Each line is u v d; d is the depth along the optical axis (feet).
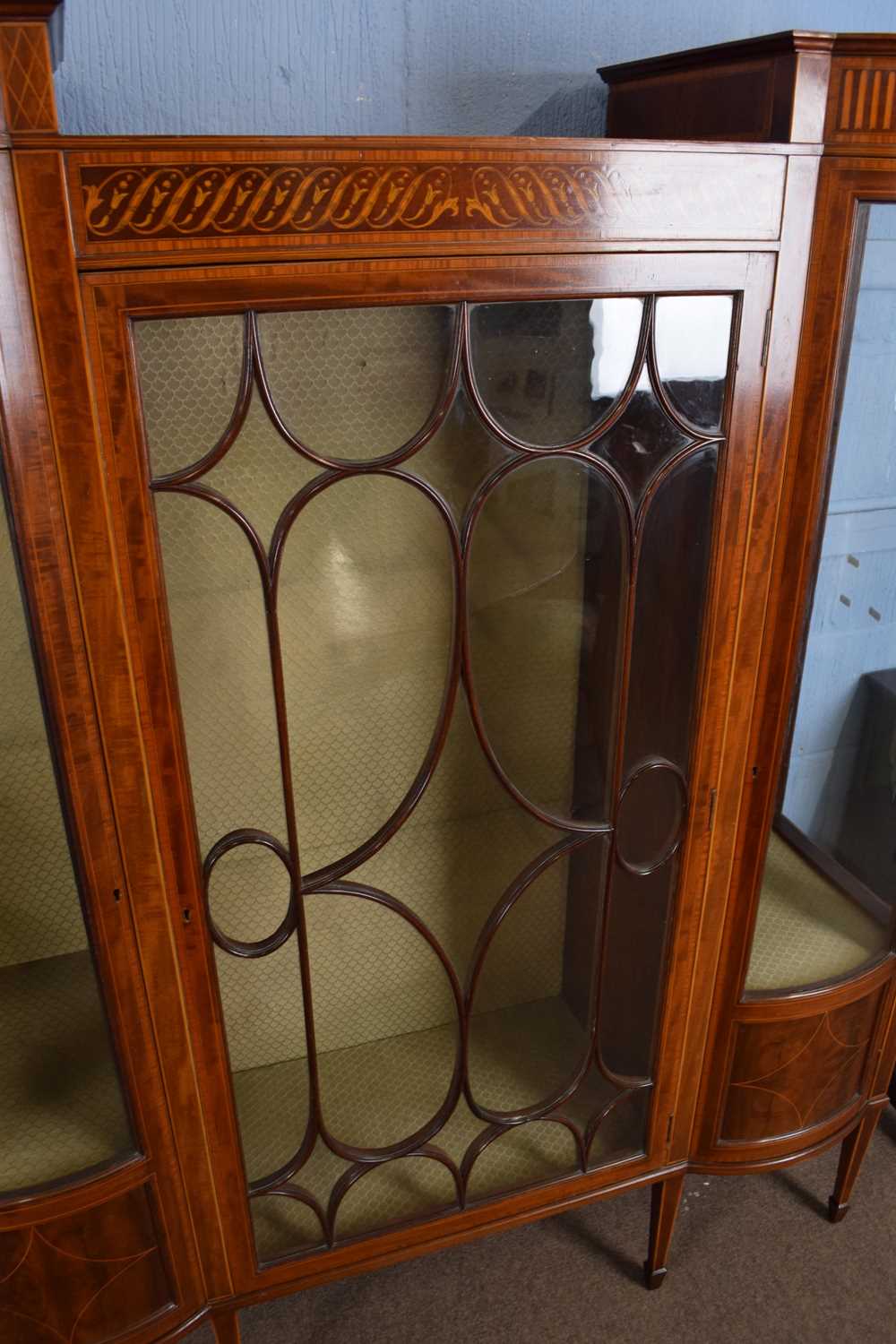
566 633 3.07
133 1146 3.27
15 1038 3.05
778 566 3.19
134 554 2.52
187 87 3.22
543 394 2.74
